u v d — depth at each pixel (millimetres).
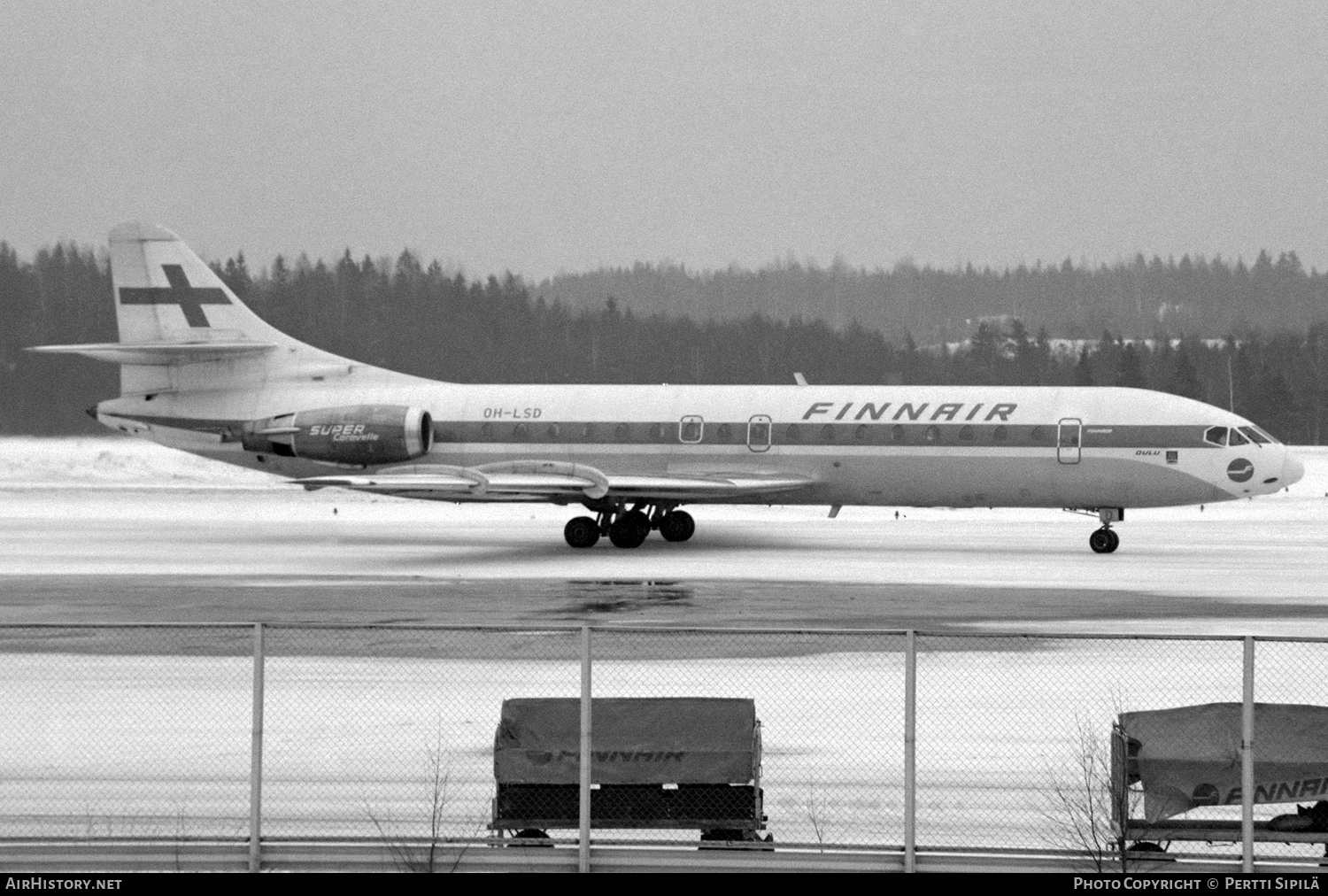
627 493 149875
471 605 104875
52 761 60781
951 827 53531
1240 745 52031
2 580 120562
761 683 74688
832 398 156500
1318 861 49906
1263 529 176625
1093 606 104188
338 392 168000
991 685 74375
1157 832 51688
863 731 65375
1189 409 148375
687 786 52562
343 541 159625
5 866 50750
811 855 50438
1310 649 85250
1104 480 148750
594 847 50781
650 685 74062
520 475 154000
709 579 121062
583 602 106312
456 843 51344
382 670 77938
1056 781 58156
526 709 53688
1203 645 86625
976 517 196000
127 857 50938
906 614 100438
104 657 82000
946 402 153500
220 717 67375
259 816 50656
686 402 159625
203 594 111000
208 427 169875
